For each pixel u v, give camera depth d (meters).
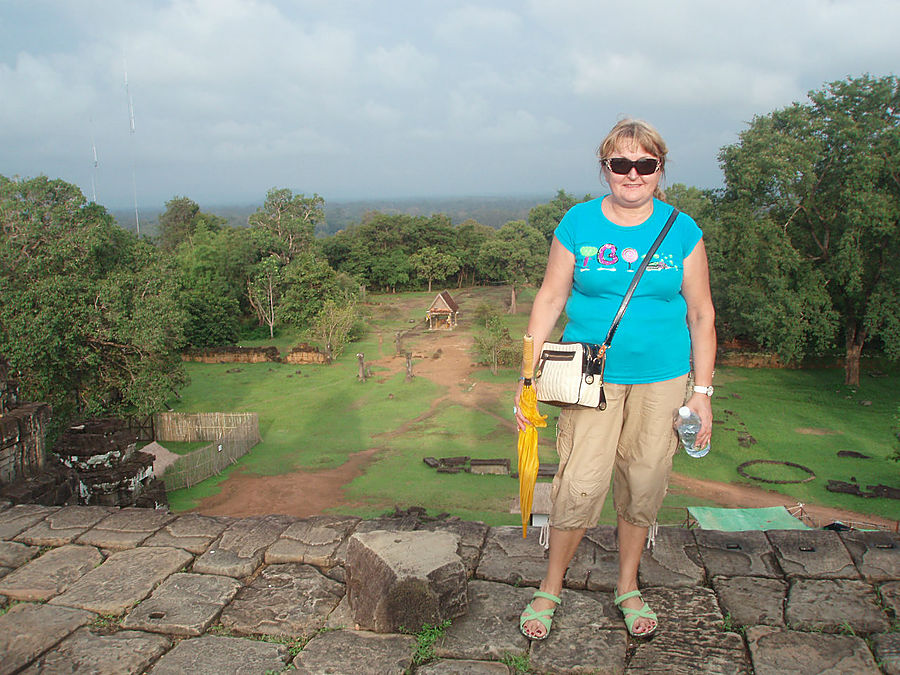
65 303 23.28
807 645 3.13
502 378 40.00
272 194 82.62
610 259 2.91
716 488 22.94
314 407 34.88
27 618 3.62
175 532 4.55
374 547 3.53
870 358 41.66
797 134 34.12
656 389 3.02
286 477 24.91
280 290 59.94
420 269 85.12
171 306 25.62
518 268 69.56
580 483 3.04
